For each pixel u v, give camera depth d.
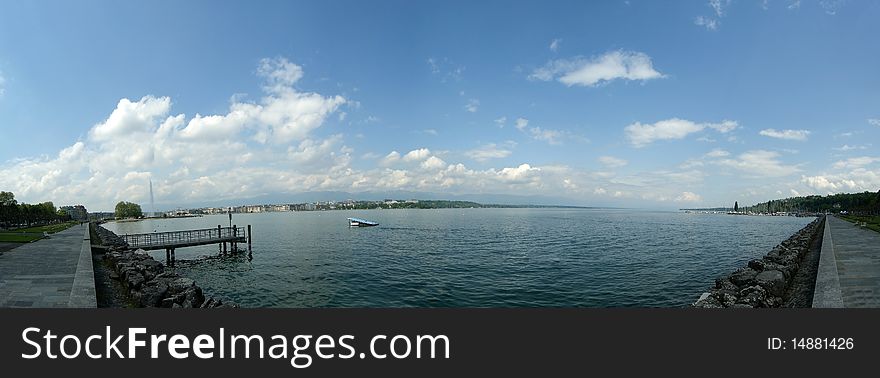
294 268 33.69
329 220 148.25
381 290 24.70
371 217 164.62
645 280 26.66
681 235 65.75
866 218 82.19
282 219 173.00
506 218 148.88
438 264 34.47
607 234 67.25
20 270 20.19
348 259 38.53
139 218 195.88
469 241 55.34
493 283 26.14
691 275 28.45
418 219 139.50
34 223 83.25
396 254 41.84
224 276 30.62
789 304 16.75
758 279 18.39
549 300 21.55
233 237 43.69
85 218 177.62
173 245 38.25
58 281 17.53
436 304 21.08
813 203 185.00
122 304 17.34
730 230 80.38
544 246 48.09
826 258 22.31
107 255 28.98
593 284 25.45
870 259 21.80
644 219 146.38
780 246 35.03
